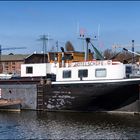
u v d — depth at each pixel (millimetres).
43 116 42469
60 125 37000
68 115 42969
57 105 45625
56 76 46094
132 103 43594
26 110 47406
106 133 33375
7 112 46250
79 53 48781
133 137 31875
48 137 32031
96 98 43719
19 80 48219
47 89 46094
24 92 47656
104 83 43125
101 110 44781
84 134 33062
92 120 39562
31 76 48250
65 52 47500
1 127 36156
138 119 40031
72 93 44625
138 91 42656
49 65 47719
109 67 43094
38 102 46719
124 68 42938
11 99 48531
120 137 31891
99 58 48531
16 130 34719
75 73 44750
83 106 44625
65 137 32062
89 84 43750
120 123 37844
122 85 42469
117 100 43688
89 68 44000
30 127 36094
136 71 44406
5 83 49156
